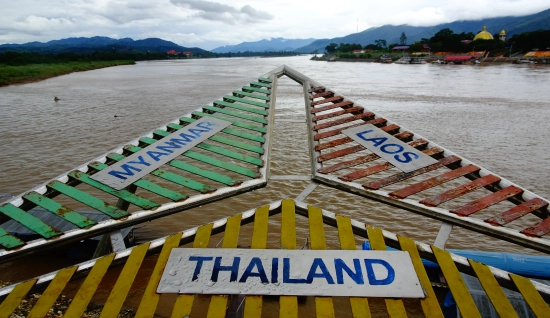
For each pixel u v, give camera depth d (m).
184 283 3.00
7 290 3.06
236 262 3.16
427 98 31.58
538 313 2.81
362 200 12.16
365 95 33.44
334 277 3.01
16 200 4.15
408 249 3.32
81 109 26.64
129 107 27.47
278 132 19.77
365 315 2.71
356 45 143.50
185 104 28.83
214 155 14.81
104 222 3.83
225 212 11.42
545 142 18.14
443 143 18.08
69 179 4.64
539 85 39.19
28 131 20.12
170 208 4.05
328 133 5.59
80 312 2.81
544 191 12.73
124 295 2.93
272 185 13.07
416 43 113.12
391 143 5.21
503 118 23.42
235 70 74.50
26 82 46.28
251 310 2.78
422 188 4.30
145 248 3.41
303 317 7.07
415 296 2.88
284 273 3.05
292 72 8.27
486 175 4.53
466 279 6.68
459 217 3.90
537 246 3.67
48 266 8.96
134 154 5.01
